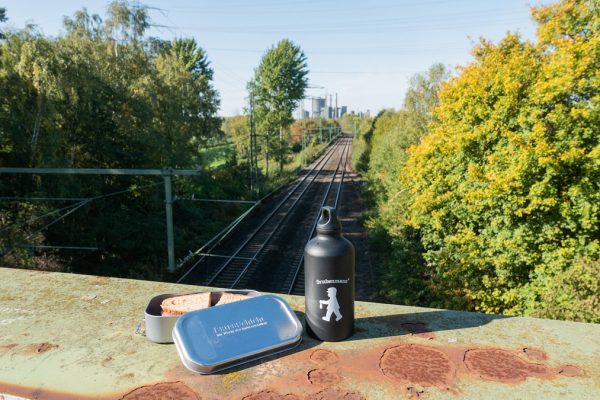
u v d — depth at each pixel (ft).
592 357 4.05
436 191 34.73
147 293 5.76
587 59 24.76
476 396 3.39
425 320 4.97
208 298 4.79
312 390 3.46
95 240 49.34
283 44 144.66
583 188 25.46
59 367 3.82
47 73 42.63
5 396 3.40
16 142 43.04
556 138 26.48
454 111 34.32
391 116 135.95
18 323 4.78
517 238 27.86
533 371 3.77
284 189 114.01
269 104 151.74
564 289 21.50
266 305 4.56
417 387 3.51
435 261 33.73
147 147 60.80
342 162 186.19
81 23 63.46
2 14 43.80
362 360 3.98
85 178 51.57
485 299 29.37
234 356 3.86
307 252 4.33
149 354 4.08
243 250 58.18
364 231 67.00
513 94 28.37
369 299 40.70
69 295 5.70
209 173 98.27
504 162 28.81
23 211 40.16
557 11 31.83
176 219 68.33
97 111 52.85
